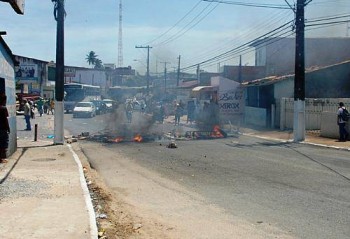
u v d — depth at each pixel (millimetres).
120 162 14375
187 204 8570
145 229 6891
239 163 13859
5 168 12227
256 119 33781
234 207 8250
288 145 19766
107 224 7059
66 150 16984
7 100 14398
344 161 14258
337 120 21469
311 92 31297
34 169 12055
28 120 27750
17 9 7500
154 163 14016
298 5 21328
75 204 7914
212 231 6773
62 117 19656
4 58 13719
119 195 9492
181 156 15656
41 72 71375
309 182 10570
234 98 27234
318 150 17688
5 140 13773
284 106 28500
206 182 10742
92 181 10617
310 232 6625
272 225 7027
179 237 6488
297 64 21469
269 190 9711
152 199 9055
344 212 7762
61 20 19953
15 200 8188
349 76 31328
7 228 6391
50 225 6566
